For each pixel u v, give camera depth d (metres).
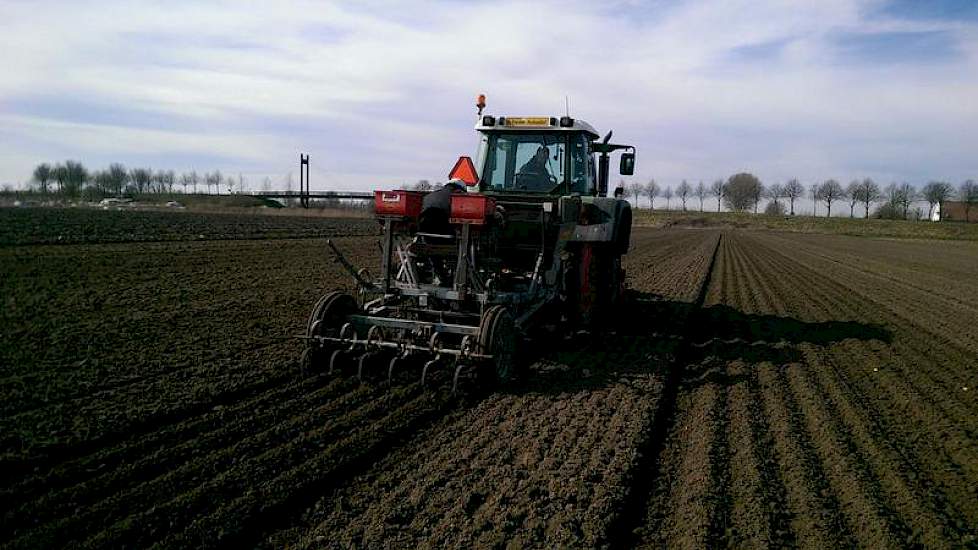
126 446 4.86
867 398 6.96
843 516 4.36
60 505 4.04
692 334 10.06
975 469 5.20
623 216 9.72
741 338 9.88
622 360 8.04
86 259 14.58
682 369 7.94
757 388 7.16
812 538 4.07
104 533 3.76
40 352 7.13
